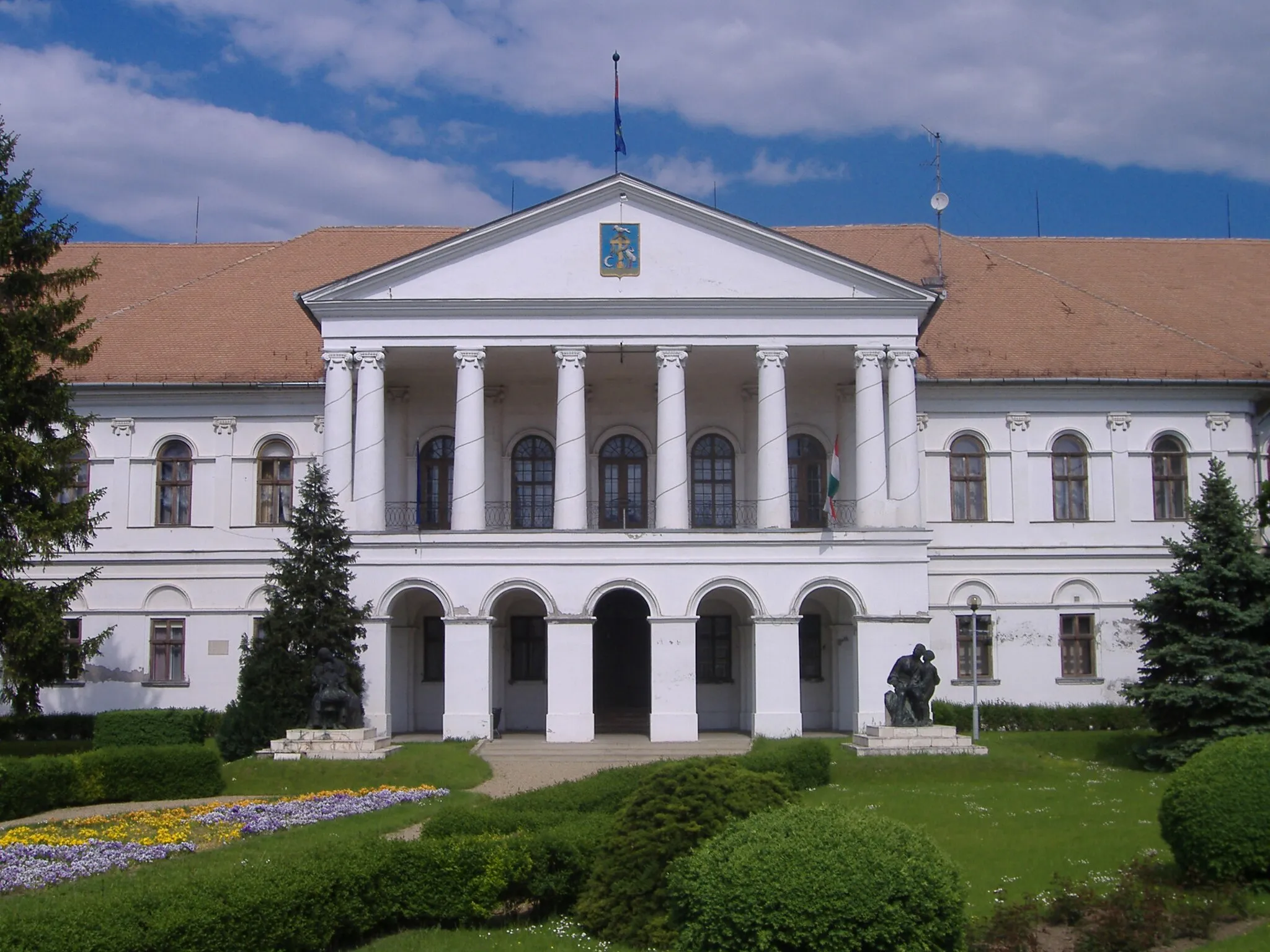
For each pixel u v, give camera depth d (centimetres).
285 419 4928
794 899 1447
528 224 4372
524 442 4947
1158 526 4956
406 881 1872
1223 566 3762
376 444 4303
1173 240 5984
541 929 1842
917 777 3478
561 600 4244
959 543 4912
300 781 3441
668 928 1689
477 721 4194
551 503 4919
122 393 4928
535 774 3584
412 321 4347
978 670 4888
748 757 3203
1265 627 3734
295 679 3859
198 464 4928
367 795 3066
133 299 5503
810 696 4772
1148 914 1766
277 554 4859
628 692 4856
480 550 4253
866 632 4253
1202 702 3638
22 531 3678
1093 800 3052
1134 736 4184
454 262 4362
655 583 4262
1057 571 4925
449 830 2055
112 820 2664
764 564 4278
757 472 4831
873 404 4347
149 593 4894
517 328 4350
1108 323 5200
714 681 4819
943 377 4891
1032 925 1792
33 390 3853
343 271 5528
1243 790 1927
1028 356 5019
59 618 3744
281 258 5641
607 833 1872
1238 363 5044
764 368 4347
